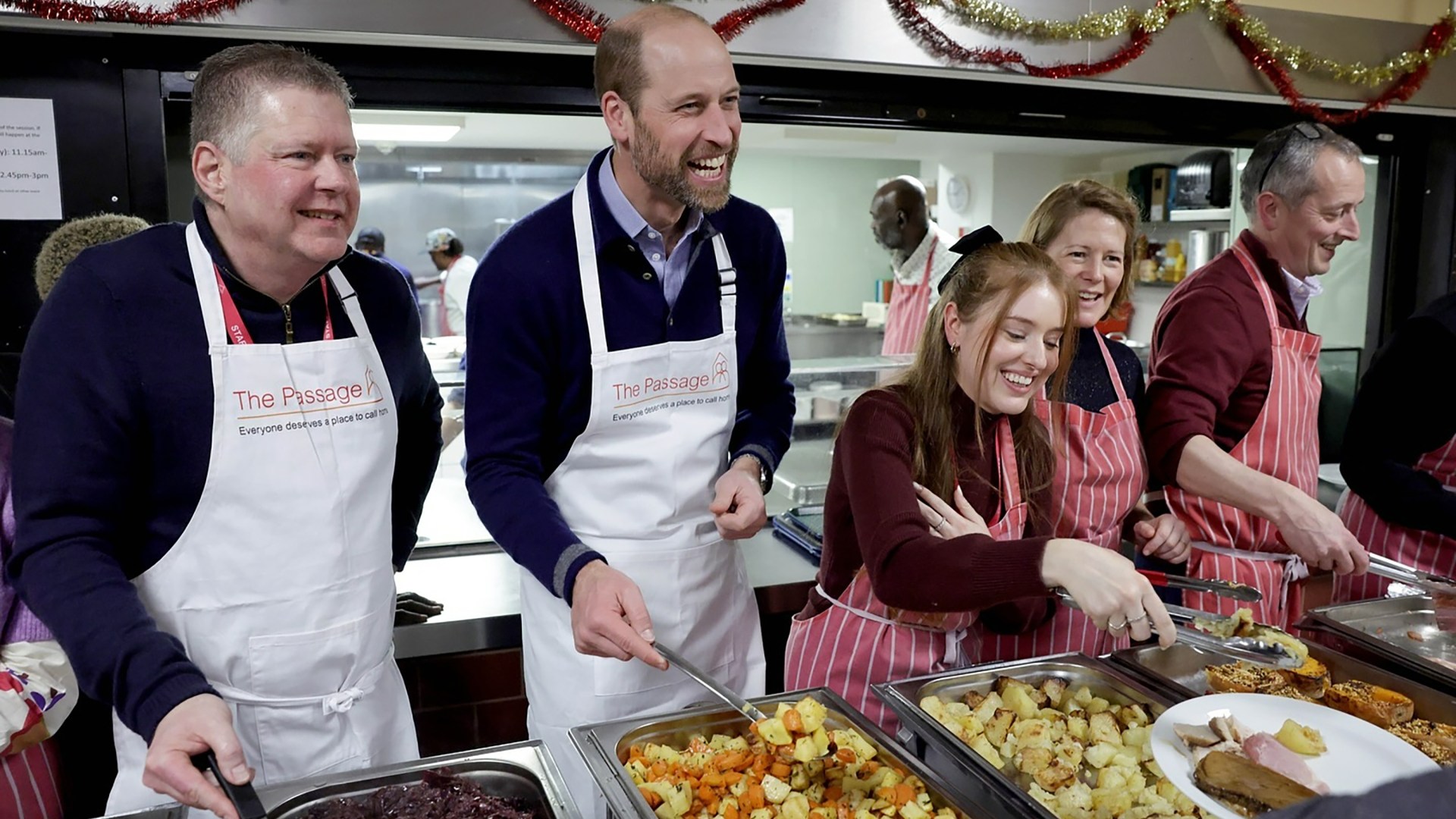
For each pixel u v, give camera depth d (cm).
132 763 126
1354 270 312
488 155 446
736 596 160
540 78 205
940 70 224
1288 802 97
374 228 446
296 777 129
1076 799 109
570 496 148
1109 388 170
